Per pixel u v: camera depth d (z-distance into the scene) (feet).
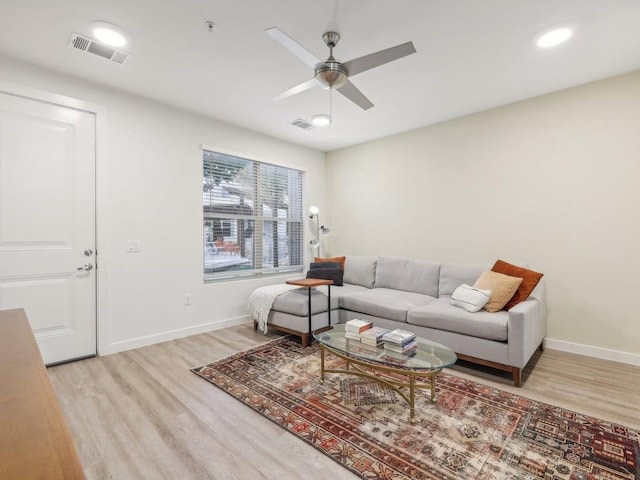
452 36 7.41
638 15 6.68
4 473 1.60
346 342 7.52
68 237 9.18
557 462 5.15
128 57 8.26
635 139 9.02
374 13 6.64
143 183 10.55
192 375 8.32
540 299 9.43
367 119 12.59
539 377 8.27
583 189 9.82
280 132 14.12
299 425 6.18
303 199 16.37
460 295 9.57
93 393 7.37
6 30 7.13
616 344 9.34
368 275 13.85
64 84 9.04
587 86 9.70
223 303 12.78
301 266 16.33
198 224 12.00
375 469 5.03
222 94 10.41
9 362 3.13
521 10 6.56
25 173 8.53
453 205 12.64
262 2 6.30
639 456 5.28
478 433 5.90
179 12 6.57
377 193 15.14
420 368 6.16
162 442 5.69
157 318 10.86
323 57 8.25
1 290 8.25
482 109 11.64
